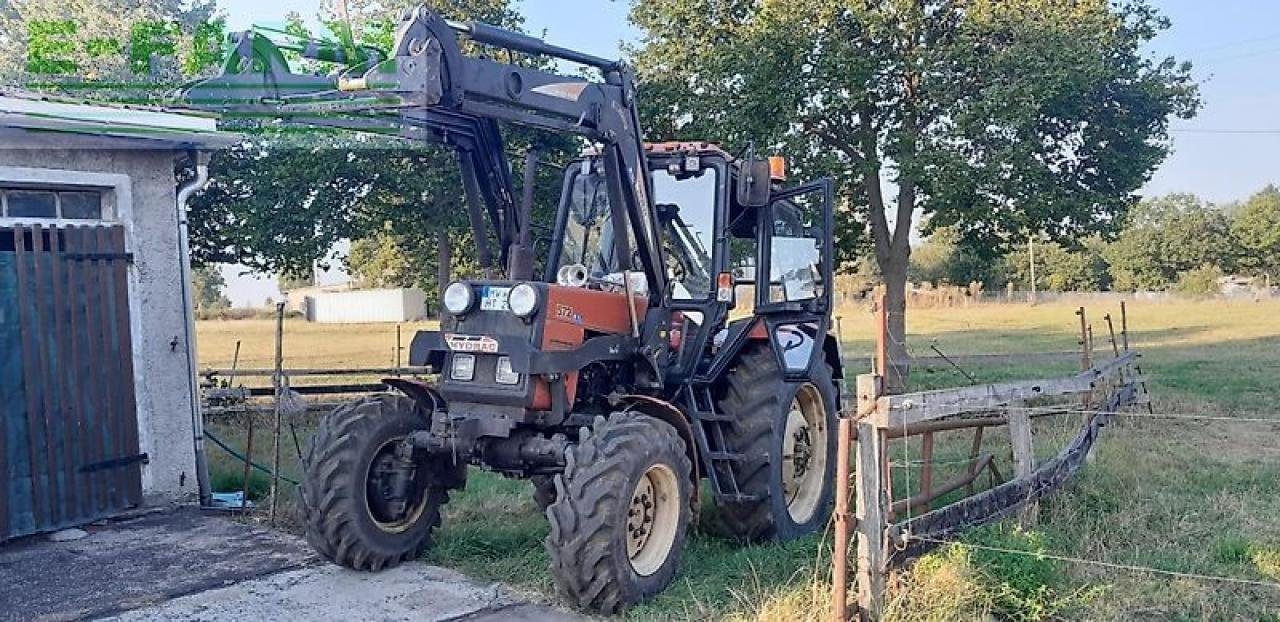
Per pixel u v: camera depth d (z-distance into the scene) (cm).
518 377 528
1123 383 1066
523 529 651
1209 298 4681
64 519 698
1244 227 5694
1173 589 506
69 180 727
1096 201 1389
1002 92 1253
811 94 1364
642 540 529
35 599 548
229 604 532
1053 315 3556
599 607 500
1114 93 1389
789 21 1345
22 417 677
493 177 606
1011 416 673
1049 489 658
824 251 717
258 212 1355
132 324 757
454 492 768
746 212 667
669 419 577
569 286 560
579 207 667
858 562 467
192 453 791
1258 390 1341
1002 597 475
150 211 777
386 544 582
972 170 1298
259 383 1605
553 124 544
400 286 4675
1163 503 674
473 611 515
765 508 610
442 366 566
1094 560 557
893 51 1377
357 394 1372
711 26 1484
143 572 596
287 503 768
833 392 709
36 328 688
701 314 631
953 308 4234
